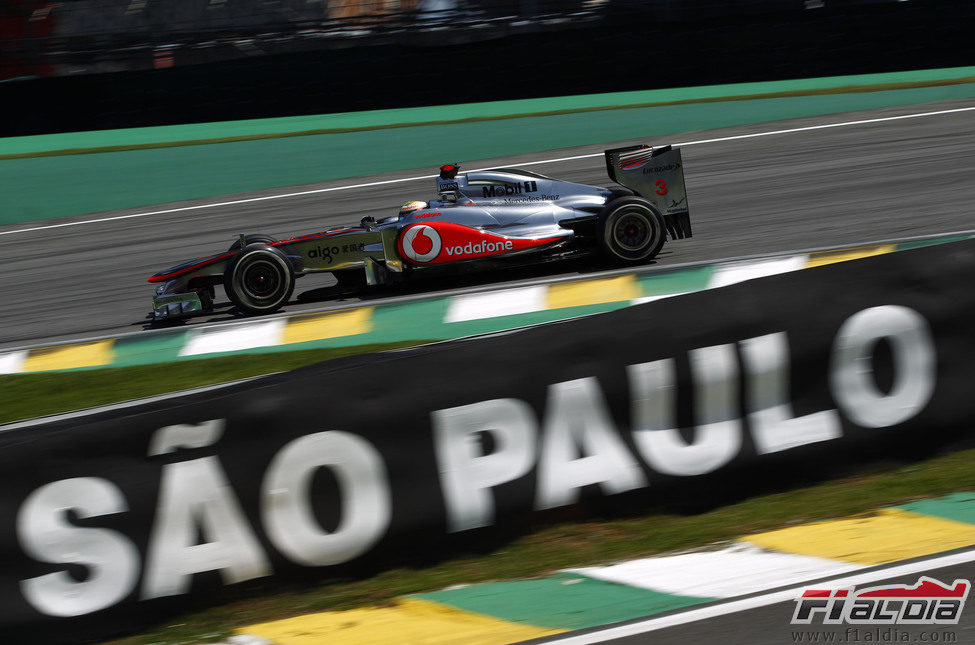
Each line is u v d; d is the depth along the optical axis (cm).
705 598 1345
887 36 6097
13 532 1382
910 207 3825
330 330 2975
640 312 1639
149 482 1444
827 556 1436
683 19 6188
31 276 4278
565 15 6262
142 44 6125
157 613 1445
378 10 6181
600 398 1625
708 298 1667
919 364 1752
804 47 6094
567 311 2934
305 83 6053
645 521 1628
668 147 3300
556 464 1608
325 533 1516
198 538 1463
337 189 5512
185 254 4394
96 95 5984
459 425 1570
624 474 1631
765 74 6122
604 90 6122
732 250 3472
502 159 5809
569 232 3142
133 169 5650
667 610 1323
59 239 4975
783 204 4153
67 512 1409
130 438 1438
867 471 1727
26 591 1387
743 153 5303
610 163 3266
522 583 1466
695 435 1661
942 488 1639
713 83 6112
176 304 3111
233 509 1477
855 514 1577
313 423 1509
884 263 1734
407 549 1549
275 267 3088
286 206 5206
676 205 3316
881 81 6075
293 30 6178
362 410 1530
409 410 1548
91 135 5834
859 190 4222
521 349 1596
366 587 1506
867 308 1723
